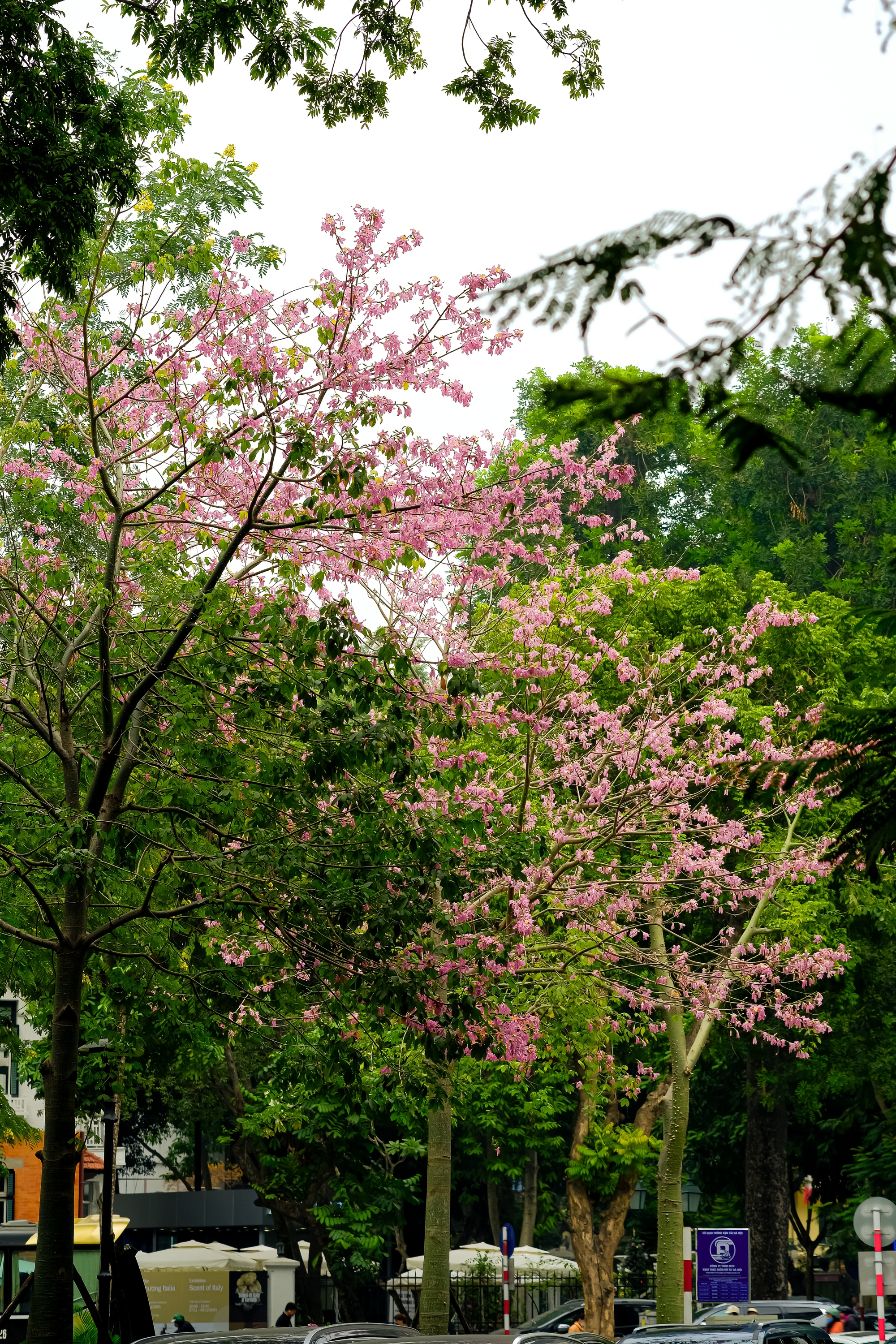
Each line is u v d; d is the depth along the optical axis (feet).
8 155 38.91
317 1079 52.75
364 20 42.06
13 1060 102.73
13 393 57.31
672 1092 80.43
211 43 42.06
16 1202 144.87
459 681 49.88
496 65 42.19
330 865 50.57
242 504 50.62
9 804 51.70
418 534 48.93
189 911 52.42
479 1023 52.44
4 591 53.52
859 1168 112.16
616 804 61.87
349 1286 112.06
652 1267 160.97
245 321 48.83
